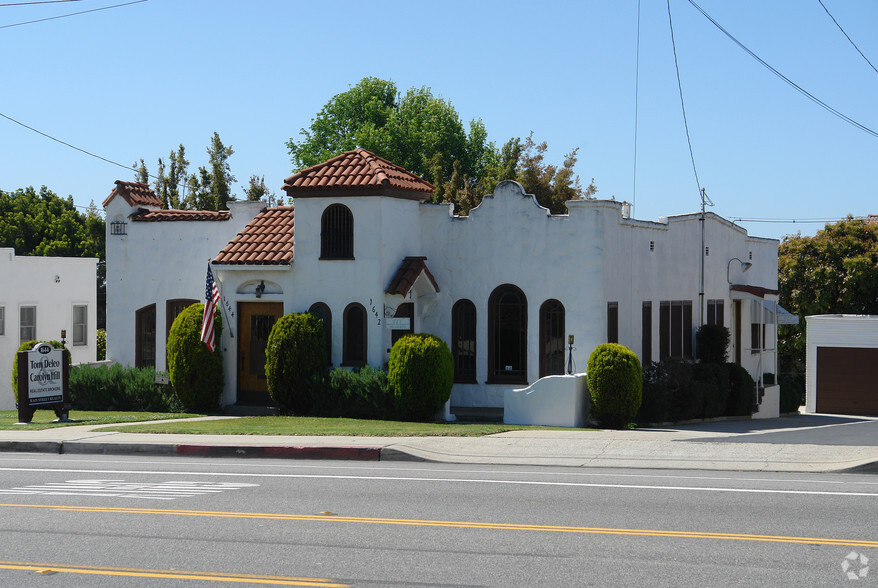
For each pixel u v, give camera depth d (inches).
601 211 861.2
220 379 880.9
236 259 887.1
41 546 351.6
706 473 513.7
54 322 1414.9
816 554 328.5
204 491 462.6
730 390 1049.5
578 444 608.1
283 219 949.8
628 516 393.4
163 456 613.0
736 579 298.5
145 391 906.1
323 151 2203.5
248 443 617.6
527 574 306.7
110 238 1022.4
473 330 914.1
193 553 338.3
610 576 303.4
